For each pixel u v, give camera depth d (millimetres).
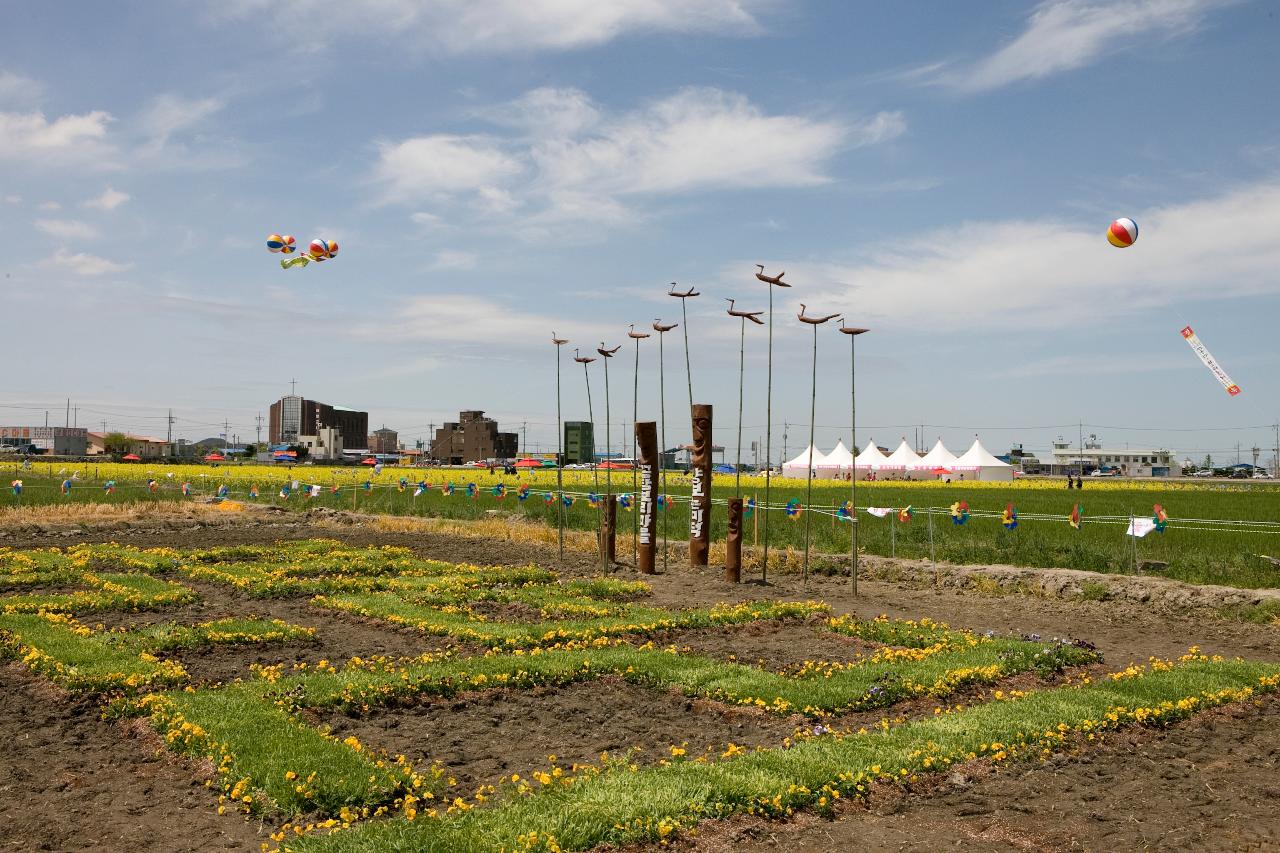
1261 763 8789
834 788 7793
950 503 46625
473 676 11180
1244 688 10984
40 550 24172
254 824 7238
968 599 18891
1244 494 60781
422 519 35188
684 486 63031
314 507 41031
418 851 6449
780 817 7367
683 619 15320
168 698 10039
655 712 10391
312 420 191125
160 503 39844
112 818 7320
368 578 19844
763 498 50125
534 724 9914
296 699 10109
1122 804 7781
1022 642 13516
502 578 19984
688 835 6949
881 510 23984
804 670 12062
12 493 46594
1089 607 17781
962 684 11406
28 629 13562
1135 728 9688
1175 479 114875
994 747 8766
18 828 7094
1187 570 19531
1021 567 20609
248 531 31109
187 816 7375
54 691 10750
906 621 15688
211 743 8625
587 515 35844
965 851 6863
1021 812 7605
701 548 22641
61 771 8359
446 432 167125
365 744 9102
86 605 15891
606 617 15750
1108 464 152500
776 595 18906
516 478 75938
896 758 8383
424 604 16781
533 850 6492
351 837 6656
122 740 9227
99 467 84125
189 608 16500
